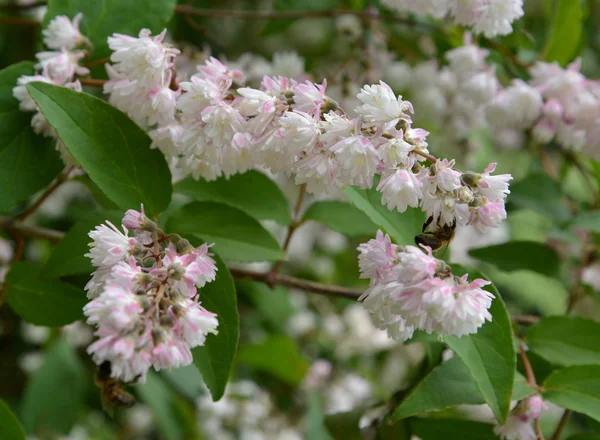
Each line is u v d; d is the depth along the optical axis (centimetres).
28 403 73
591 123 62
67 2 56
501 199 48
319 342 93
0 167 54
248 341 89
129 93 52
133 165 53
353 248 102
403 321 49
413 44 76
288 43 100
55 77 54
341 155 48
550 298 90
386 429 58
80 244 54
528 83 67
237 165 52
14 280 56
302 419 83
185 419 78
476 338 51
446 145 73
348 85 68
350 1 76
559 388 53
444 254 53
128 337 45
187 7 70
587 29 86
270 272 60
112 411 54
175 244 50
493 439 55
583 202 69
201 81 50
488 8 58
